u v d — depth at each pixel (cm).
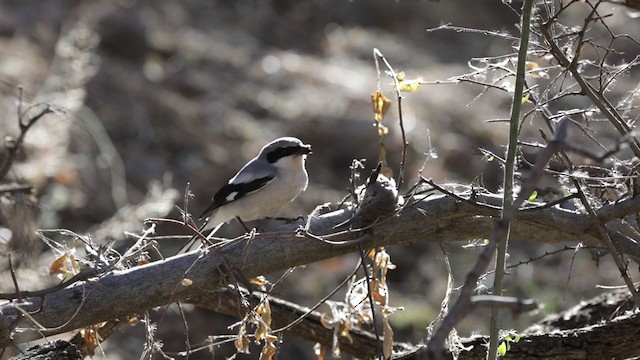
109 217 1474
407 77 2177
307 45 2438
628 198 624
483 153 630
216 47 2256
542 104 621
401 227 637
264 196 870
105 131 1681
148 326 670
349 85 2125
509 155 569
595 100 611
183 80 2052
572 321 805
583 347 665
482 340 692
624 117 672
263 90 2078
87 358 996
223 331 1283
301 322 773
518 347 668
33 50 1923
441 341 386
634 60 642
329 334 775
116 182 1554
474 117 1964
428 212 635
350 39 2459
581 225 629
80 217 1452
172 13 2400
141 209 1151
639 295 602
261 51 2327
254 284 693
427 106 1986
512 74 626
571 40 656
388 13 2588
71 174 1459
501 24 2609
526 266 1588
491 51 2444
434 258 1589
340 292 1411
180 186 1636
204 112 1930
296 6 2598
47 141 1370
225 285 640
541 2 638
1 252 903
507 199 562
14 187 859
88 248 662
